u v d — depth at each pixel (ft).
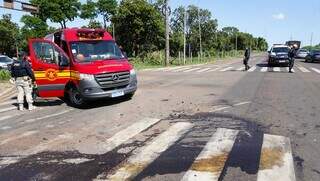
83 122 34.91
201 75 83.30
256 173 20.98
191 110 38.93
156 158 23.85
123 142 27.63
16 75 42.39
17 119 37.58
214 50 246.68
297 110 38.22
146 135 29.40
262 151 24.81
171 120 34.45
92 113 39.32
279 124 32.17
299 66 116.06
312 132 29.43
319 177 20.31
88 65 43.68
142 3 161.68
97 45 46.80
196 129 30.86
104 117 36.83
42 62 44.11
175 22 230.07
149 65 136.67
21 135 30.68
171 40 196.75
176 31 224.94
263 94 49.52
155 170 21.76
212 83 64.49
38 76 43.96
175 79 74.54
